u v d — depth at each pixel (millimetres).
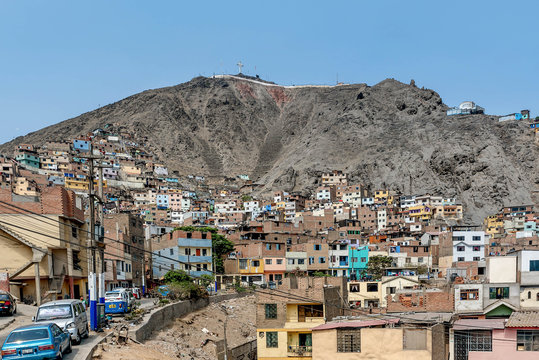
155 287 92625
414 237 162250
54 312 34250
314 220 170500
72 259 60719
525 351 46594
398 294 60719
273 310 56062
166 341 50000
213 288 92062
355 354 46531
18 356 27047
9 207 57312
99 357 32312
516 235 168750
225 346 54969
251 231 141500
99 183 66812
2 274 54062
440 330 47000
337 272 122375
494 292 56375
